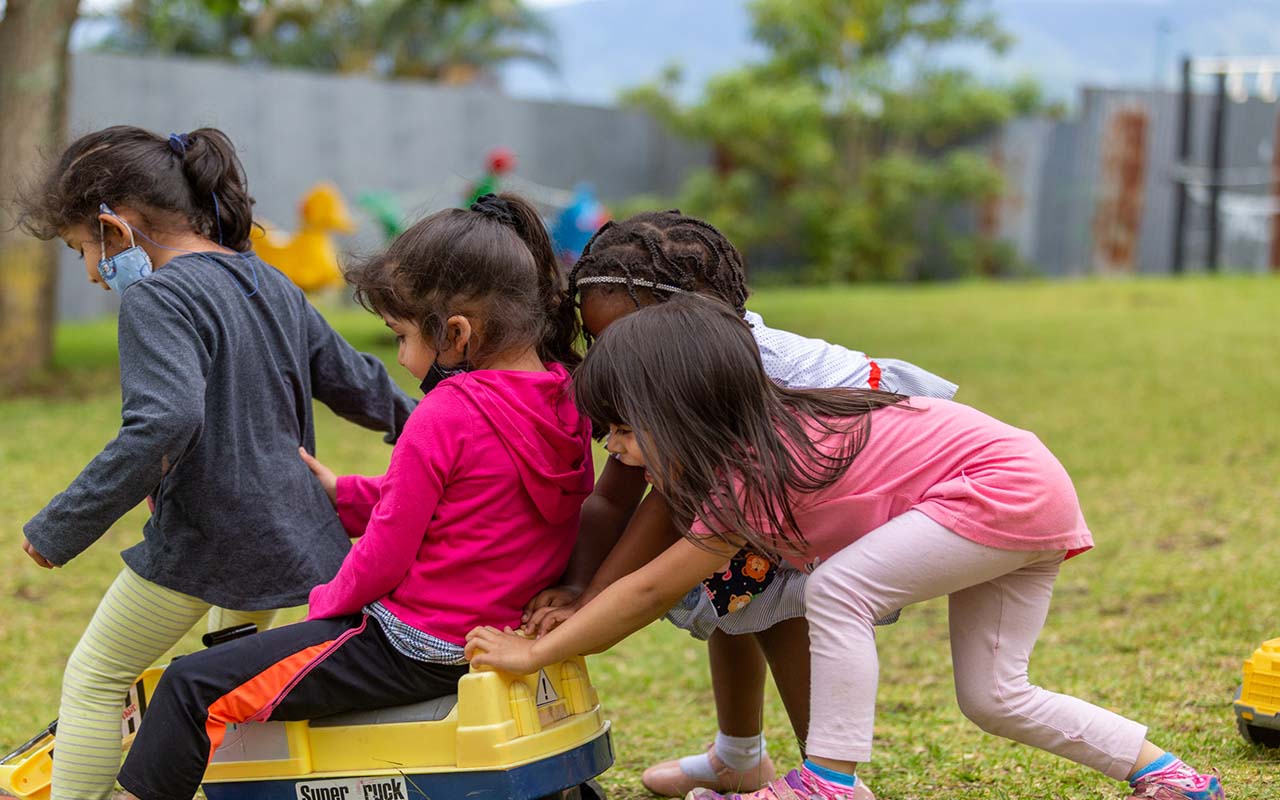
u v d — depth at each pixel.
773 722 3.51
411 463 2.24
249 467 2.46
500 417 2.27
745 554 2.47
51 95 7.93
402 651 2.25
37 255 8.59
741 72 16.94
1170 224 16.98
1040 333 10.32
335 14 20.48
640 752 3.31
